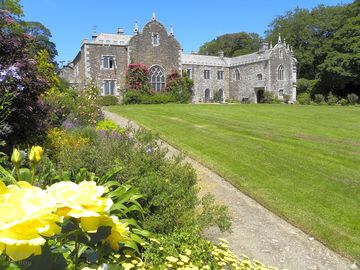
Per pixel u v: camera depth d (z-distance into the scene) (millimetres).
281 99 50938
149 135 7449
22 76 7090
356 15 53562
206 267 3330
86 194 1307
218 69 53375
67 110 14836
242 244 6051
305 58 64562
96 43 41125
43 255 1266
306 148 14172
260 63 51094
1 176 2859
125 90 42062
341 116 26938
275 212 7684
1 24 7578
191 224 4840
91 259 1873
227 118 23641
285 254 5867
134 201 4309
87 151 5641
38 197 1191
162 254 3770
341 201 8367
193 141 14992
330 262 5754
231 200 8305
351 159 12578
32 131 7762
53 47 50406
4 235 1063
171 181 5605
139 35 42750
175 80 44312
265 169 10977
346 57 49656
